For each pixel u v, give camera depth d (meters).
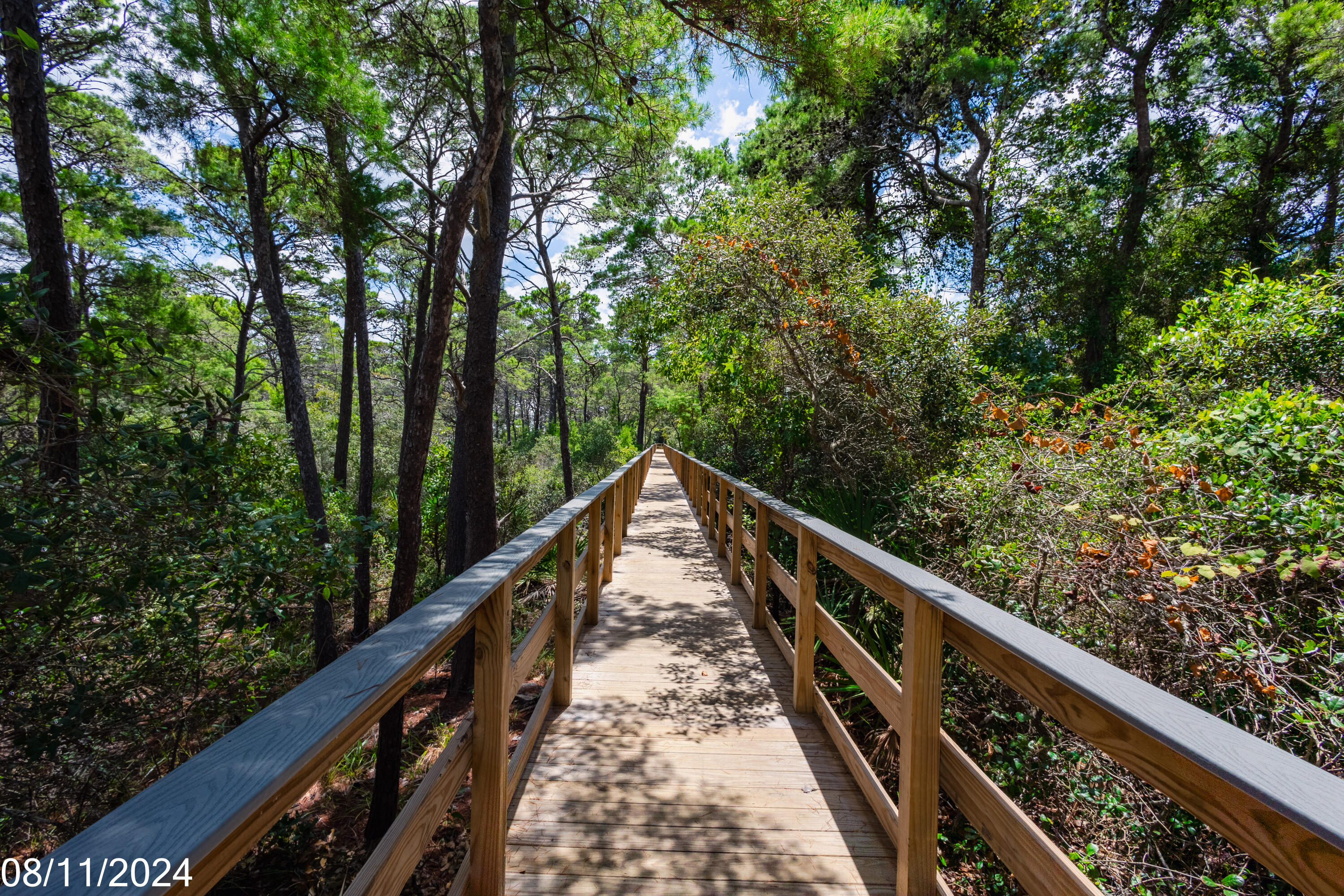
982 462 4.36
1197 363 4.76
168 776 0.73
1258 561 2.34
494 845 1.74
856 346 6.19
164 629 3.46
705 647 4.05
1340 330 4.34
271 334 19.52
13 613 2.78
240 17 5.59
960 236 15.63
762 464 9.46
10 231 10.52
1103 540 2.90
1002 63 11.55
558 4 4.93
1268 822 0.78
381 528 4.69
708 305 6.84
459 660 6.93
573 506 3.37
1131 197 13.62
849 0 4.37
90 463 3.02
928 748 1.72
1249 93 13.65
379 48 5.93
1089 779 2.63
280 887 3.89
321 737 0.84
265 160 8.45
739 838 2.15
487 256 6.92
